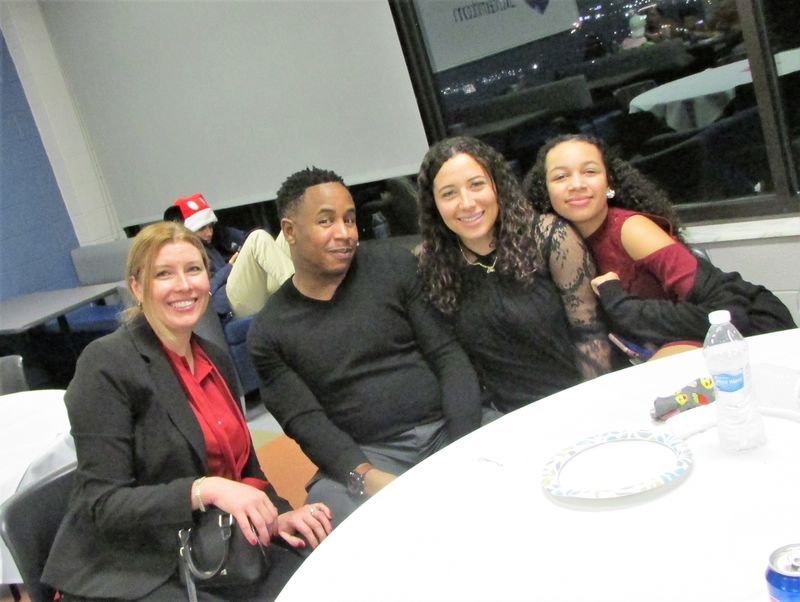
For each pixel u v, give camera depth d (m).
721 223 3.05
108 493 1.60
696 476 1.17
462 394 2.02
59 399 2.57
